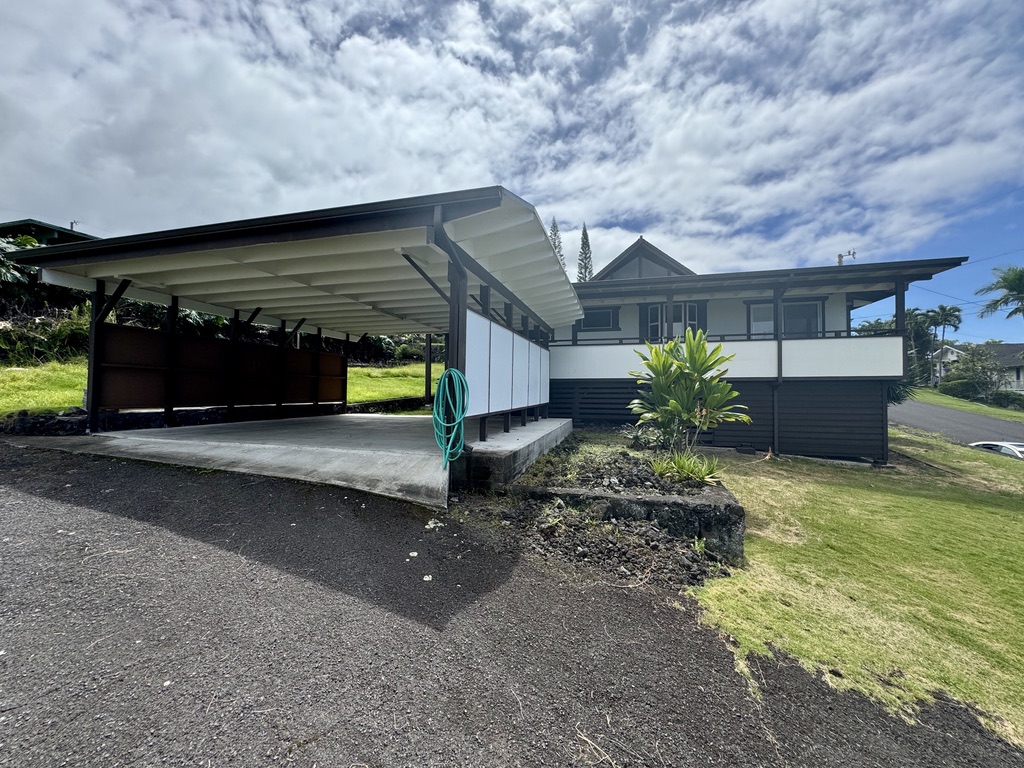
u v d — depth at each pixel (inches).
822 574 136.1
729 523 139.4
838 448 342.0
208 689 66.7
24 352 335.9
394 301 305.7
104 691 65.1
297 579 99.8
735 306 431.8
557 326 444.5
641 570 119.5
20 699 62.9
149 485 150.9
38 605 85.0
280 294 282.4
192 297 295.6
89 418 231.5
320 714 63.5
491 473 157.8
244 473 165.3
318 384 414.6
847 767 63.0
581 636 88.7
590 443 282.2
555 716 67.1
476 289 229.9
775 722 70.6
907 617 112.0
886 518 198.1
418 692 69.4
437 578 105.6
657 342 381.1
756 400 357.4
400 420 364.8
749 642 93.0
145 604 87.1
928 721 74.4
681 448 245.9
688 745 64.1
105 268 220.2
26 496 138.1
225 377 317.1
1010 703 80.9
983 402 960.9
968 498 239.6
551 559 120.3
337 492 149.4
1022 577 139.3
